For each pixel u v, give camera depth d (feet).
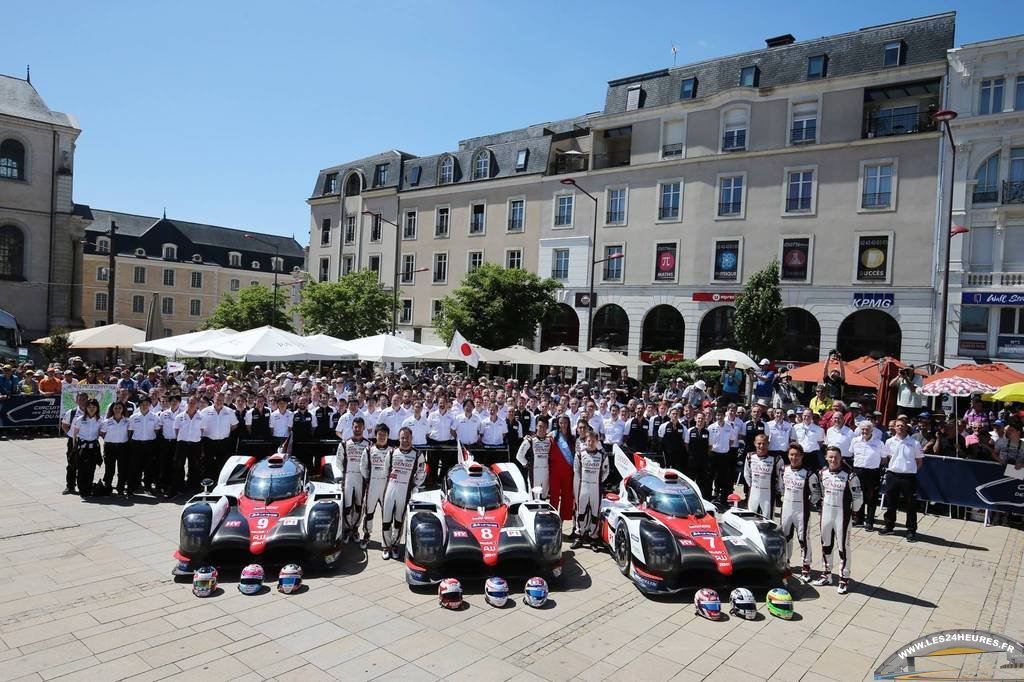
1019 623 24.49
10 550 28.71
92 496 38.37
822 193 97.66
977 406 49.73
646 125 114.21
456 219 139.85
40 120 145.79
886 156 92.89
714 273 105.91
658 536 26.21
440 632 22.07
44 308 147.23
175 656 19.66
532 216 128.16
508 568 27.55
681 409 45.16
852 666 20.59
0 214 141.28
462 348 62.54
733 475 41.93
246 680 18.38
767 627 23.54
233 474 32.53
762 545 26.58
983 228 86.84
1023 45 83.15
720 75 108.88
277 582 25.98
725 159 105.29
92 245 225.97
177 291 239.50
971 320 87.30
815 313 97.66
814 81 97.96
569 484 36.37
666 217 111.24
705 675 19.71
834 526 27.73
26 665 18.78
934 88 92.43
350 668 19.31
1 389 55.67
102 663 19.06
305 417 42.14
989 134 85.71
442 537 26.13
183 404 40.63
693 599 25.96
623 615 24.25
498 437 42.04
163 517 34.55
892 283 92.12
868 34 96.89
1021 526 38.88
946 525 39.22
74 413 38.45
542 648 21.18
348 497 31.81
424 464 31.45
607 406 47.70
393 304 127.24
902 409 56.08
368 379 82.17
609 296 116.57
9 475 42.80
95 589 24.66
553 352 81.66
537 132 149.48
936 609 25.72
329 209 165.07
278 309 181.16
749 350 86.89
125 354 160.66
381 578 27.14
